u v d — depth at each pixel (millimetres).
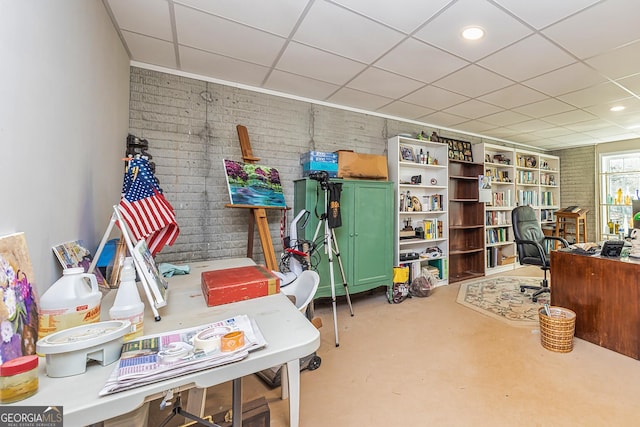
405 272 3719
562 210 5859
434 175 4520
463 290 4031
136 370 715
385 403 1752
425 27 2086
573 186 6113
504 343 2490
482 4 1833
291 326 1034
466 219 4918
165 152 2760
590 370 2064
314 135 3562
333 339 2598
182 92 2822
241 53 2479
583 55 2461
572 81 2980
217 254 3012
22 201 959
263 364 826
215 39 2268
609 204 5641
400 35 2191
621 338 2275
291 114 3408
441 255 4391
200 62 2641
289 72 2826
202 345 813
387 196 3633
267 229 2844
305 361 2088
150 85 2686
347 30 2135
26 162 983
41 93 1083
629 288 2232
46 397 639
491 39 2230
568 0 1785
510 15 1938
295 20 2023
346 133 3797
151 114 2693
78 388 673
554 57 2496
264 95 3236
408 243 4039
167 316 1146
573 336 2445
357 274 3414
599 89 3180
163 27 2109
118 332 793
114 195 2121
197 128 2896
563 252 2680
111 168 2047
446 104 3688
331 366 2156
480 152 4832
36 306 913
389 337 2631
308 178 3115
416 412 1673
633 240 2473
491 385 1909
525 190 5789
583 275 2516
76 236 1419
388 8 1884
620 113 3982
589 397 1777
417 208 4156
